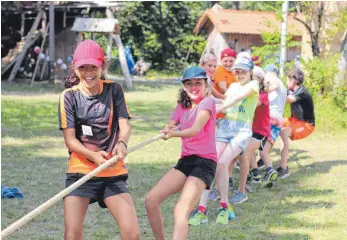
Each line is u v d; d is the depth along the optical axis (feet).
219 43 138.10
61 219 26.07
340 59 58.49
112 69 143.33
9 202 28.45
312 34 65.05
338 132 53.42
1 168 36.14
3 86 93.20
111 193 17.10
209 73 30.91
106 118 17.40
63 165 37.60
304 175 36.55
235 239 23.91
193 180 19.97
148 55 152.56
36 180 33.19
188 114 21.03
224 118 26.96
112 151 17.22
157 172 36.42
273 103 33.99
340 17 61.46
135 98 85.15
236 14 139.74
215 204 29.12
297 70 36.40
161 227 20.39
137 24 152.25
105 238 23.65
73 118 17.33
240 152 26.58
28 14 111.75
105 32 99.09
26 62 107.45
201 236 24.12
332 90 58.13
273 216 27.30
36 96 82.07
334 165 39.73
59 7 100.01
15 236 23.61
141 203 28.91
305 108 35.91
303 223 26.21
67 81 17.81
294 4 72.79
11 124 55.01
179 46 152.66
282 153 36.01
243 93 26.43
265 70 34.86
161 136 19.88
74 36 107.65
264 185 32.99
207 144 20.71
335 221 26.61
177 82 120.47
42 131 51.70
